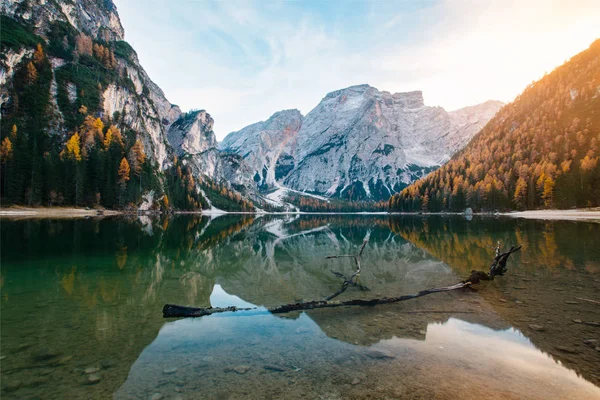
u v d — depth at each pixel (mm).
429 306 11828
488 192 119562
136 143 121250
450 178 155125
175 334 8820
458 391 6047
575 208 93625
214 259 24156
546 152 122688
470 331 9211
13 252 22766
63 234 34750
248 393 5879
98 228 44375
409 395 5898
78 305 11227
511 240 32500
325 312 11180
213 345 8125
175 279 16531
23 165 78750
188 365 6965
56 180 81875
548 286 14336
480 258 23281
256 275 18703
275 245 35500
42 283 14305
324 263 23047
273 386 6156
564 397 5863
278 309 11016
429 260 23047
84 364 6863
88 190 92750
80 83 134625
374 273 18891
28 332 8570
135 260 21453
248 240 41000
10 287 13539
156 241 33469
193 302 12531
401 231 51906
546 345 8148
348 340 8578
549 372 6789
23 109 107312
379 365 7129
